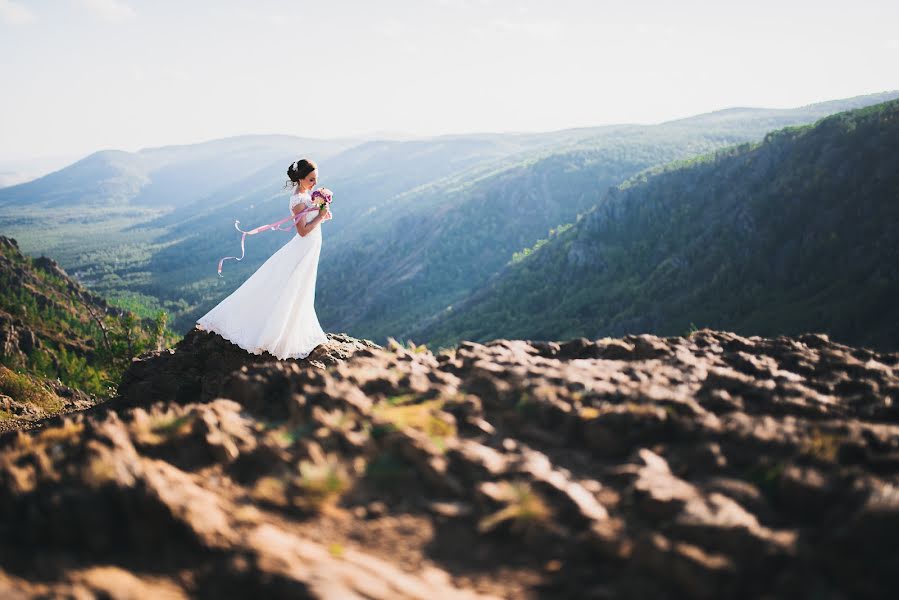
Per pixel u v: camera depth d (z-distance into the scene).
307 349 8.59
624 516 3.61
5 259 174.25
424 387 5.45
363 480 4.02
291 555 3.23
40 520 3.37
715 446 4.17
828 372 6.26
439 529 3.61
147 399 8.84
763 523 3.51
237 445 4.41
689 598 3.01
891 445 4.27
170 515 3.39
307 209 8.27
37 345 95.75
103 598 2.97
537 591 3.13
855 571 3.01
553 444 4.56
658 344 6.70
